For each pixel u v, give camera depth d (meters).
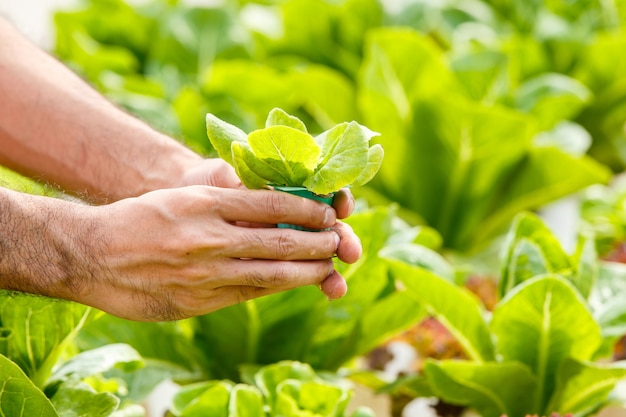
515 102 2.21
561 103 2.18
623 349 1.81
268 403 1.56
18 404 1.40
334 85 2.26
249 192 1.33
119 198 1.61
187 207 1.32
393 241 1.74
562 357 1.58
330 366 1.73
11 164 1.66
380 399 1.75
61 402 1.46
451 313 1.61
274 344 1.72
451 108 1.99
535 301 1.54
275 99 2.32
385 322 1.73
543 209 2.33
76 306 1.49
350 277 1.70
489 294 1.90
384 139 2.13
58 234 1.34
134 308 1.36
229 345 1.72
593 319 1.54
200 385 1.58
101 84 2.25
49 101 1.64
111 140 1.62
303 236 1.33
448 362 1.57
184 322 1.73
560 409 1.60
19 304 1.48
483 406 1.61
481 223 2.17
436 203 2.16
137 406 1.55
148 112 2.10
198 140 2.13
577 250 1.65
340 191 1.37
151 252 1.33
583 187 2.05
